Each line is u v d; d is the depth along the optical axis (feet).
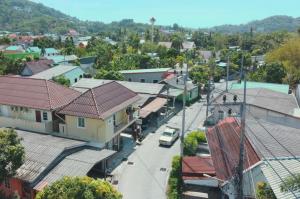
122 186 89.35
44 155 83.97
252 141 73.82
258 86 160.86
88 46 388.57
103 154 90.79
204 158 89.81
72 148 91.09
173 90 173.06
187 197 81.56
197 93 194.39
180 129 135.74
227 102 129.39
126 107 115.03
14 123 109.09
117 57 272.10
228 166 72.02
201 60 290.76
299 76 196.44
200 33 542.16
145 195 84.89
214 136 95.45
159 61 272.31
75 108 102.63
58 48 426.51
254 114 119.55
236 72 244.83
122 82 177.37
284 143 73.72
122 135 128.16
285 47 221.87
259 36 439.22
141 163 103.76
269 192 57.11
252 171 63.57
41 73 198.18
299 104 138.92
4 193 74.49
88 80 179.93
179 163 89.10
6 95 112.78
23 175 76.74
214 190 83.87
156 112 147.23
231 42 450.30
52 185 55.98
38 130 105.40
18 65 236.63
